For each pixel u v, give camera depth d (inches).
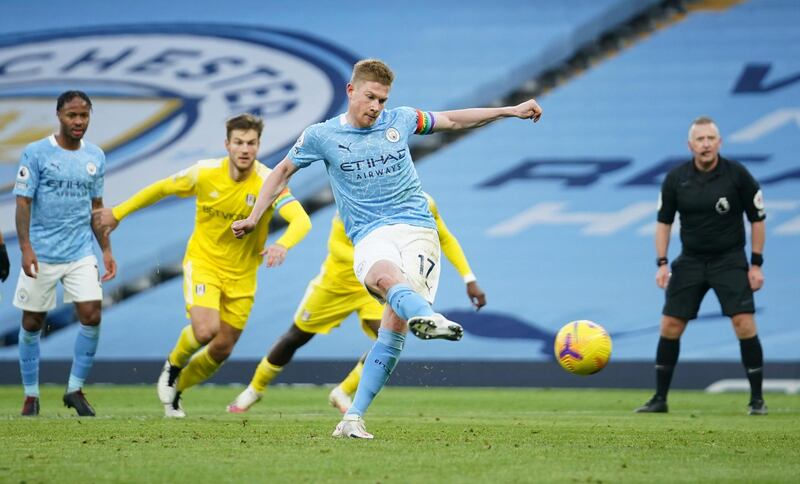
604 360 840.3
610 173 2161.7
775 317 1934.1
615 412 1231.5
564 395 1646.2
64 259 1081.4
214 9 2507.4
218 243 1073.5
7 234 2150.6
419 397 1583.4
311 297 1171.3
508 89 2329.0
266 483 542.0
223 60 2447.1
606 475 582.6
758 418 1096.8
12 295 2026.3
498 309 1980.8
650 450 716.0
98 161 1097.4
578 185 2151.8
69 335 1967.3
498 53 2365.9
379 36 2426.2
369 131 752.3
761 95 2234.3
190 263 1077.1
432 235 755.4
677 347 1219.2
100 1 2517.2
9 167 2271.2
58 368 1898.4
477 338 1936.5
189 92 2400.3
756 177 2119.8
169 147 2314.2
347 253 1152.2
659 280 1222.9
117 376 1945.1
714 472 600.4
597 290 2005.4
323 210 2153.1
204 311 1050.7
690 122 2213.3
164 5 2508.6
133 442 741.3
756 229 1200.8
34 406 1100.5
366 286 730.2
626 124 2225.6
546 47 2356.1
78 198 1083.3
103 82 2418.8
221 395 1609.3
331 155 749.9
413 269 734.5
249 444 724.0
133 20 2506.2
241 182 1051.3
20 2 2519.7
